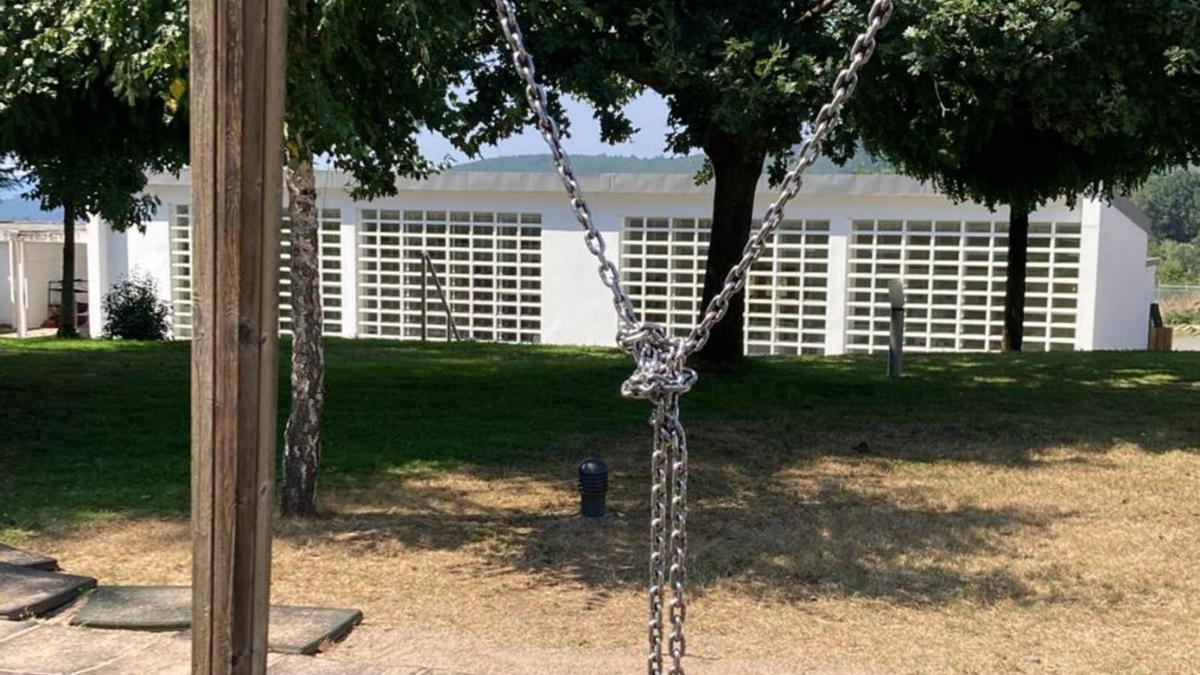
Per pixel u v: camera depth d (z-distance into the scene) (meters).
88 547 5.28
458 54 7.28
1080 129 8.46
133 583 4.78
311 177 5.41
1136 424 8.49
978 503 6.27
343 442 7.66
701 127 8.99
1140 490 6.55
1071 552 5.39
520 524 5.77
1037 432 8.18
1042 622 4.48
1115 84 8.01
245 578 2.71
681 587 2.44
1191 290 29.11
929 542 5.51
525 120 7.86
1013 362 12.01
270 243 2.68
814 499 6.33
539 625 4.35
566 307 16.28
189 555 5.17
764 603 4.64
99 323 17.36
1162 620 4.52
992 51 7.34
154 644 4.09
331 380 10.49
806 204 15.16
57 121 6.80
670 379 2.28
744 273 2.26
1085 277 14.47
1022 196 10.80
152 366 11.30
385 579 4.89
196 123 2.60
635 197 15.71
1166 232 54.41
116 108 6.98
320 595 4.67
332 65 5.01
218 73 2.56
